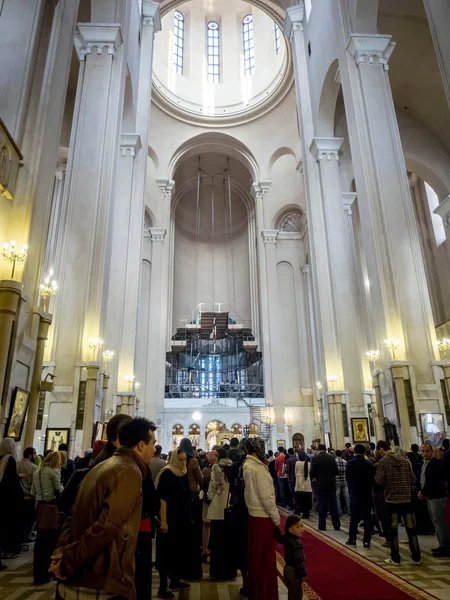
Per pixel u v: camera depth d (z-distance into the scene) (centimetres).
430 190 1952
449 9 723
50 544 420
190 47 2773
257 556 360
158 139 2500
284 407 2225
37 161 657
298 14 1844
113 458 194
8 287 568
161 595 398
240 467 445
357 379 1357
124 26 1284
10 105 661
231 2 2872
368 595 384
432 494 524
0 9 705
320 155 1551
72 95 1625
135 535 179
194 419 2173
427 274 1942
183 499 431
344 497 848
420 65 1576
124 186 1513
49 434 882
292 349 2405
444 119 1681
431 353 958
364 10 1188
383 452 564
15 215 629
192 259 2969
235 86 2675
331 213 1495
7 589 404
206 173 2920
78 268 1007
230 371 2589
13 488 430
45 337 662
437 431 905
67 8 784
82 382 926
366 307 1590
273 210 2527
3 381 549
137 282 1527
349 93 1184
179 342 2509
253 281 2738
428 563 485
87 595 166
